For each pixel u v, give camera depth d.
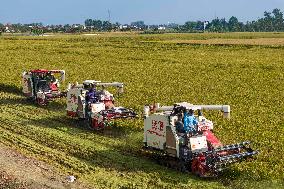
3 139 22.16
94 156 19.39
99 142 21.53
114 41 108.31
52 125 25.14
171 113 17.91
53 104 30.92
